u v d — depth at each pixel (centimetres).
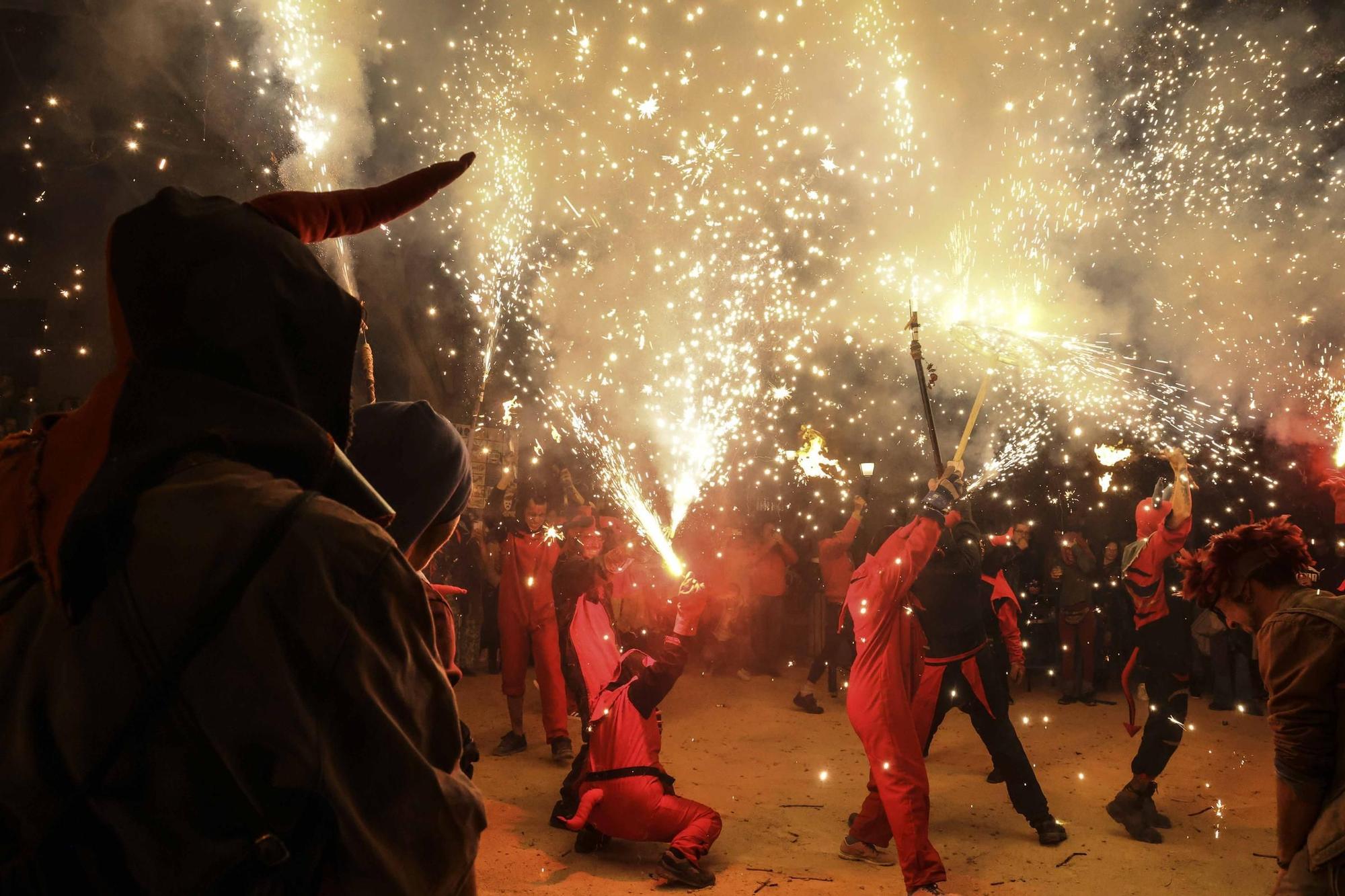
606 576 744
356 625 94
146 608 91
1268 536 294
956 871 557
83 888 88
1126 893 529
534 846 566
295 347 110
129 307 107
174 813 88
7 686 96
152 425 101
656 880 522
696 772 734
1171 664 617
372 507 111
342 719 92
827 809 659
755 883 526
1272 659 271
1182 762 783
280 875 90
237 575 91
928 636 583
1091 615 1002
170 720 89
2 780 92
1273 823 644
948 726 905
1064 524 1119
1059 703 998
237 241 108
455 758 103
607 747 541
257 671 90
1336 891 253
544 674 740
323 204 122
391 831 93
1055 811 665
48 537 101
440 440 173
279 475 104
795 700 948
